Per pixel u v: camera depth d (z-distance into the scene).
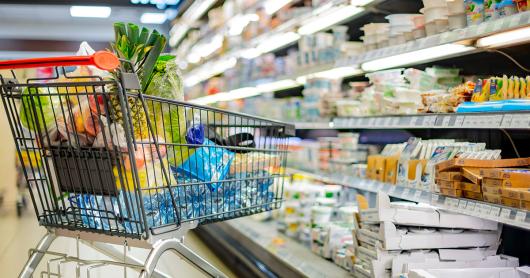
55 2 7.98
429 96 2.30
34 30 9.05
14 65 1.33
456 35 2.01
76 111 1.46
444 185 1.96
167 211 1.49
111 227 1.51
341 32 3.31
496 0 1.91
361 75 3.70
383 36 2.77
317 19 3.15
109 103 1.40
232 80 5.20
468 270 1.67
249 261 3.36
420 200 2.12
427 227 2.11
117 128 1.41
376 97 2.79
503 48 2.33
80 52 1.58
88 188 1.48
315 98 3.62
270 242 3.36
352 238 2.58
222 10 5.46
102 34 9.28
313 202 3.32
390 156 2.59
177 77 1.67
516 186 1.66
